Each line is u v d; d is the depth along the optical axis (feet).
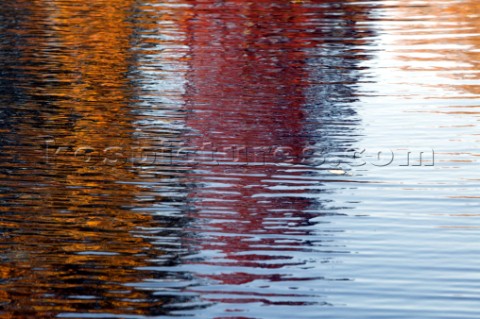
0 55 52.08
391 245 28.81
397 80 47.01
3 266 27.07
